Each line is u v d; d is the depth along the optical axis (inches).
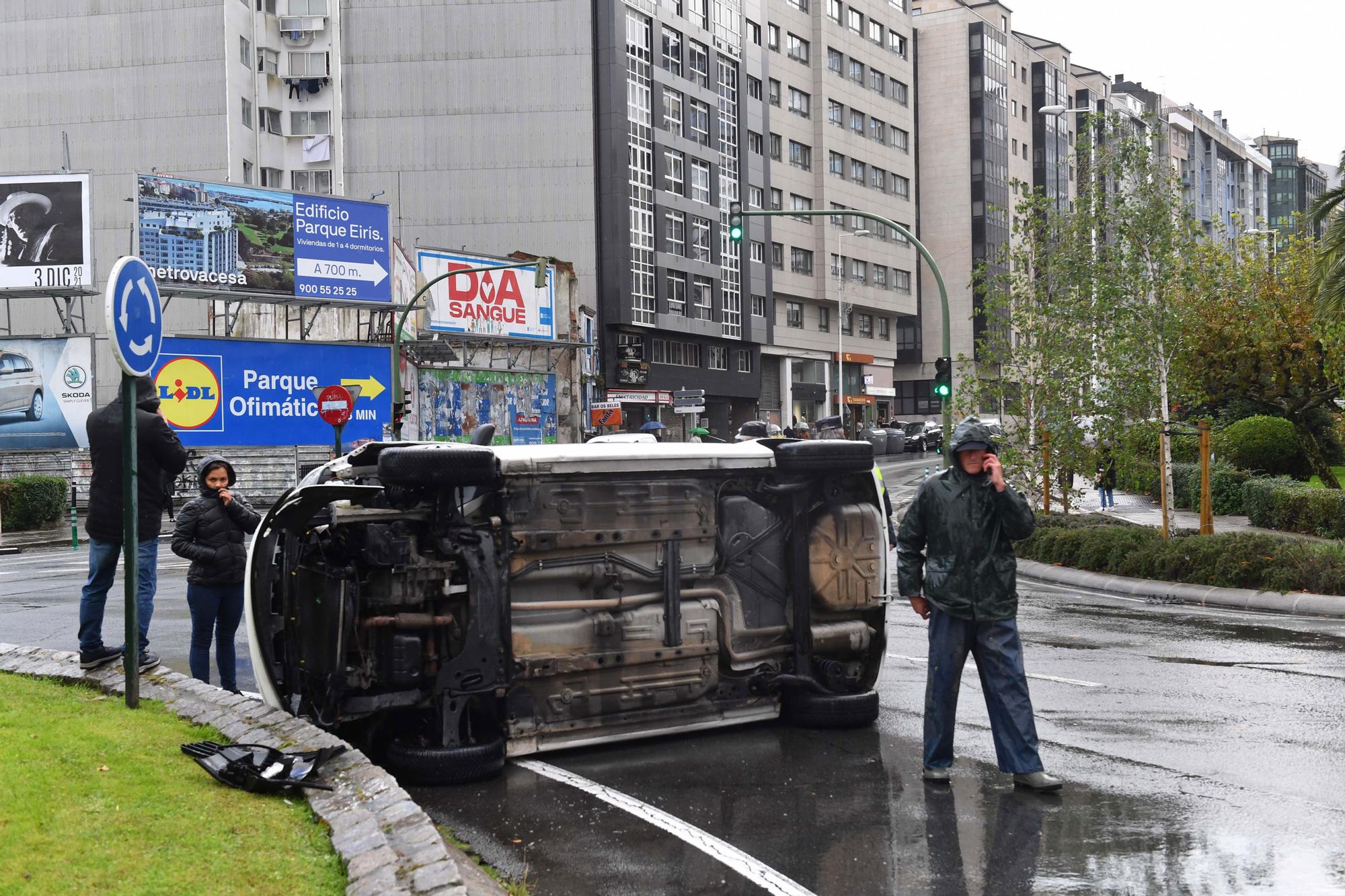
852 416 3282.5
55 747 221.5
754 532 291.9
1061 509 1186.6
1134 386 800.3
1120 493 1439.5
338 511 247.0
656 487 277.6
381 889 159.6
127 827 179.8
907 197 3412.9
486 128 2271.2
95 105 2174.0
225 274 1501.0
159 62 2162.9
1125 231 800.9
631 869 196.7
